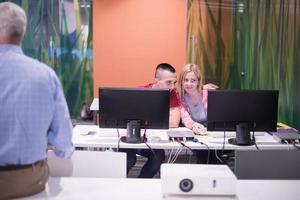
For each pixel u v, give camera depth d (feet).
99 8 15.01
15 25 4.66
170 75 10.08
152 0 14.97
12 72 4.63
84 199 5.14
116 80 15.37
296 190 5.64
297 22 10.55
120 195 5.31
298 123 10.53
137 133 8.19
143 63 15.26
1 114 4.58
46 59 15.89
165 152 10.30
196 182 5.05
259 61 13.53
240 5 14.85
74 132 9.09
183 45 15.24
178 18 15.10
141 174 9.93
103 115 8.13
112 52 15.23
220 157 9.77
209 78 15.44
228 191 5.08
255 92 8.13
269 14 12.68
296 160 6.76
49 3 15.62
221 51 15.33
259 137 8.96
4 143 4.65
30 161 4.84
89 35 15.84
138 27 15.08
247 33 14.52
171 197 5.11
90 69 16.02
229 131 8.45
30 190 5.02
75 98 16.20
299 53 10.44
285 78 11.44
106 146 8.03
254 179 6.48
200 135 9.00
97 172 6.47
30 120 4.72
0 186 4.75
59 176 6.47
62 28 15.79
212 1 15.10
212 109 8.16
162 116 8.18
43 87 4.81
